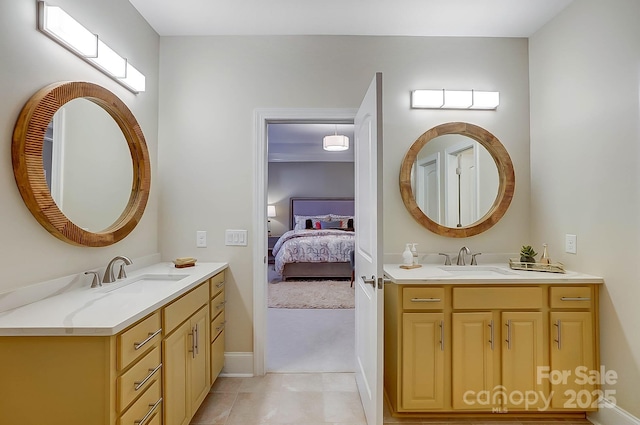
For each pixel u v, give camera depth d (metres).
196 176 2.48
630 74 1.74
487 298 1.92
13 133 1.30
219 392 2.23
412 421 1.95
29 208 1.36
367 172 1.96
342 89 2.50
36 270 1.40
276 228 7.74
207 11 2.20
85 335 1.10
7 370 1.13
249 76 2.50
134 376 1.25
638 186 1.70
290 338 3.19
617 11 1.81
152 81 2.39
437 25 2.37
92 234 1.68
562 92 2.20
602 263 1.90
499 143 2.48
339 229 7.38
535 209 2.46
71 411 1.12
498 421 1.95
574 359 1.92
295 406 2.07
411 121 2.50
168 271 2.10
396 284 1.92
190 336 1.78
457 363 1.91
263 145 2.49
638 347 1.71
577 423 1.92
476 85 2.52
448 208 2.51
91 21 1.73
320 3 2.12
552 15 2.25
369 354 1.88
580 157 2.05
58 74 1.51
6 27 1.27
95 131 1.77
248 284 2.48
